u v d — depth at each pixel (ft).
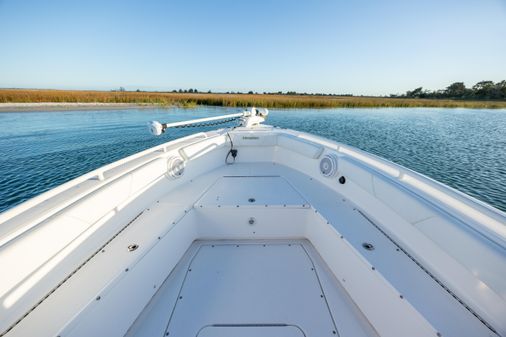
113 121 52.90
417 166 25.86
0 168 23.56
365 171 5.09
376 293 3.38
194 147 7.50
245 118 11.96
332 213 5.12
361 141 36.14
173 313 3.79
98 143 33.86
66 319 2.68
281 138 9.26
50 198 4.03
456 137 39.70
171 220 4.85
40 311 2.76
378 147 32.94
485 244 2.65
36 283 2.90
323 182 7.11
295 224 5.70
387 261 3.57
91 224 3.78
